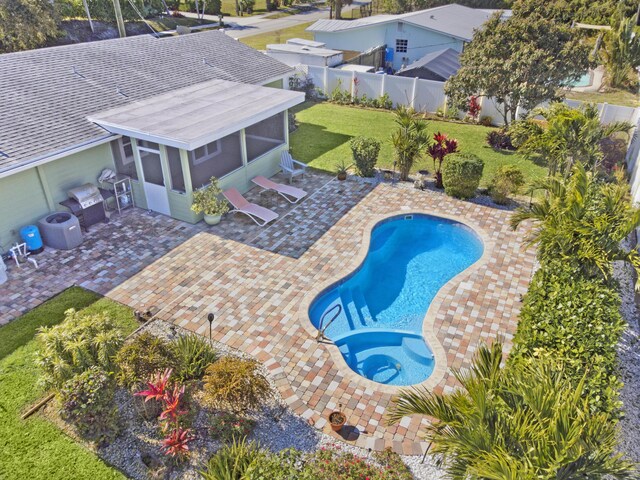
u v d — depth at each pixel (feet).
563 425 19.21
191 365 31.78
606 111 74.84
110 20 164.96
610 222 34.06
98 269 44.50
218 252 47.16
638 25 126.93
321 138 78.48
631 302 41.91
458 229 53.21
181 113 54.85
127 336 36.11
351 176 64.08
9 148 44.19
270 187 57.98
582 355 26.89
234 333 36.88
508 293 41.75
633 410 30.99
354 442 28.50
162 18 192.13
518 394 21.38
